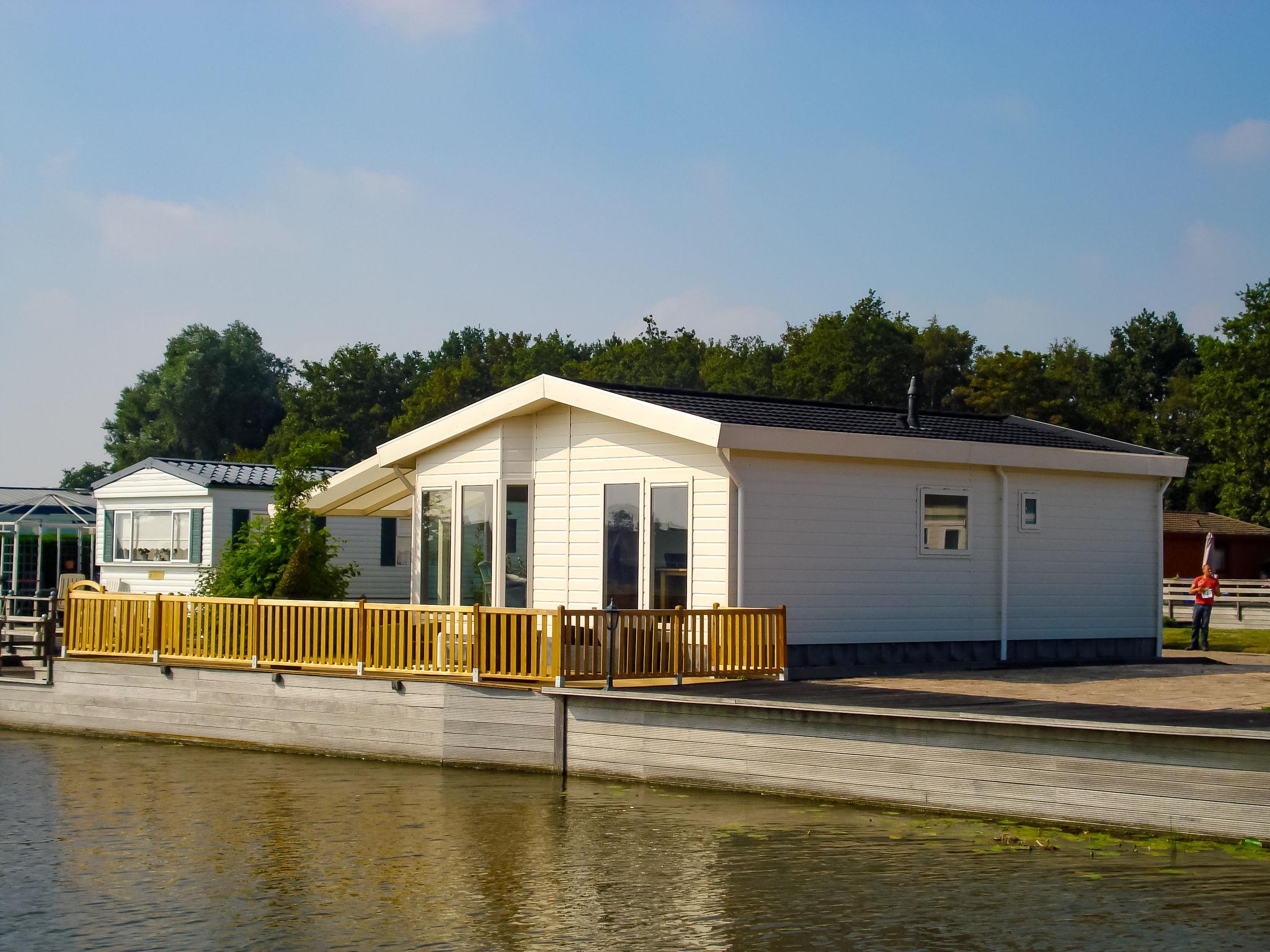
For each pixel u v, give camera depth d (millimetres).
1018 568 21531
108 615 19844
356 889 11234
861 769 13898
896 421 22703
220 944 9891
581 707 15812
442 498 22172
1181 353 90938
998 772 13094
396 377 96562
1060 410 66000
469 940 9898
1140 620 23125
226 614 18750
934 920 10148
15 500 43594
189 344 94562
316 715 17766
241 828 13516
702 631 16688
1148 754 12266
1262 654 26141
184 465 36344
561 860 12055
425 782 15773
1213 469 62406
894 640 20016
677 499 19094
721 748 14812
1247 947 9461
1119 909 10328
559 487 20656
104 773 16625
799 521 19047
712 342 91875
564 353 93500
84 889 11359
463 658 16750
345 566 35281
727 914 10391
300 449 24484
